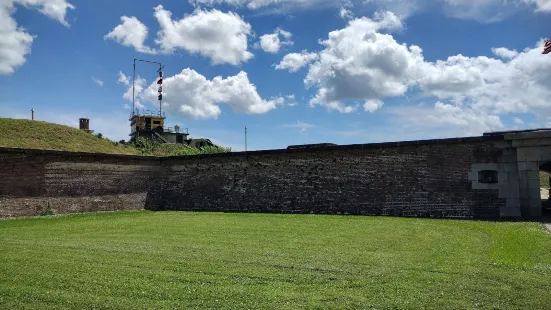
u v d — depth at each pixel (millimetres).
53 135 32688
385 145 18422
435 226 13984
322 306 5738
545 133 15422
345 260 8648
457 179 16922
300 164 20641
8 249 10258
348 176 19312
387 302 5883
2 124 30766
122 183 23094
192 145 63094
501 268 7707
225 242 11273
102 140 37750
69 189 20766
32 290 6594
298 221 16312
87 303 5984
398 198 18016
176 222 16609
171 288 6641
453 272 7484
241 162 22422
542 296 6074
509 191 16031
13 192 18656
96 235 13008
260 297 6152
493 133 17000
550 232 11852
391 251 9680
